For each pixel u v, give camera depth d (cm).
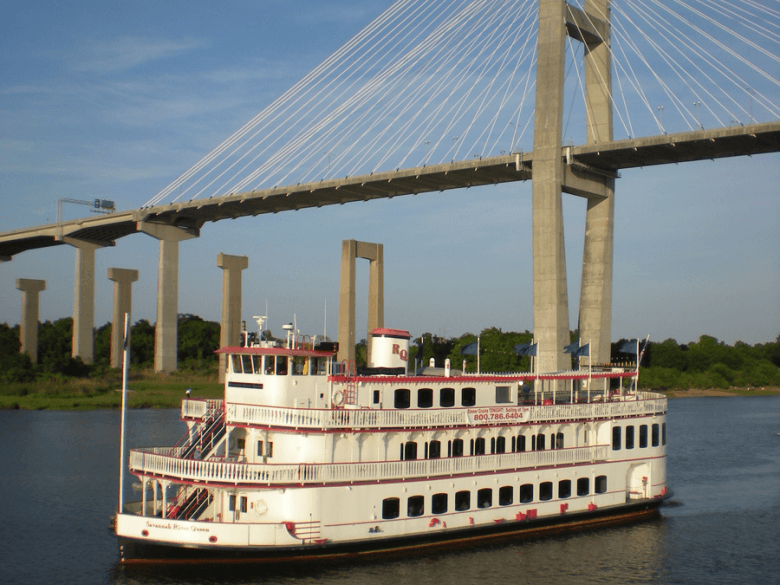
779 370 19525
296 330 3741
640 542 4147
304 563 3459
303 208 12212
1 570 3631
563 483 4141
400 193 10794
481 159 8962
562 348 7888
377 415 3547
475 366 12369
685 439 8894
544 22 7975
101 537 4194
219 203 12294
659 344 19150
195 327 18975
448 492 3712
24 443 7406
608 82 8512
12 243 16875
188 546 3288
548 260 7894
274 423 3441
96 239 15900
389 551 3612
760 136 7038
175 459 3425
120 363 16125
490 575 3528
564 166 7975
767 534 4412
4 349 13788
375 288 12519
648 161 8094
